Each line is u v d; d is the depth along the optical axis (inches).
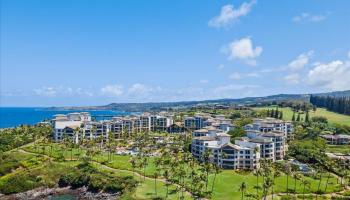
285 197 7239.2
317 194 7642.7
